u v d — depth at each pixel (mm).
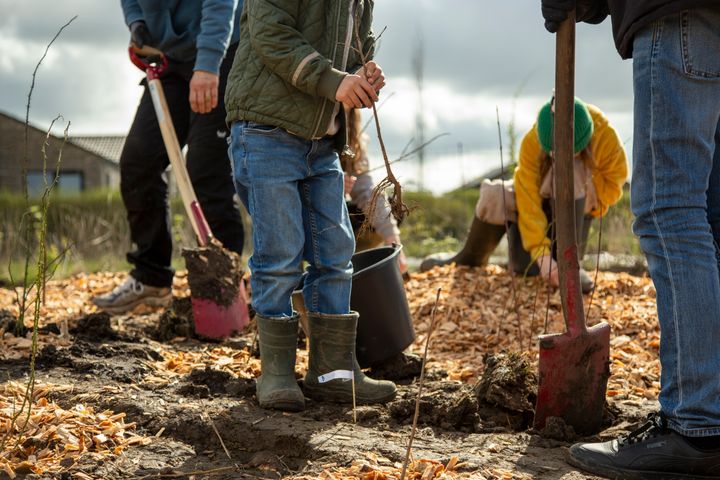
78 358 3129
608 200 4609
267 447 2436
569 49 2447
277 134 2645
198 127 4262
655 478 2193
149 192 4359
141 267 4496
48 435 2369
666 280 2168
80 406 2617
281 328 2705
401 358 3225
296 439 2410
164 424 2555
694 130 2125
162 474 2234
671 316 2160
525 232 4520
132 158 4293
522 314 4254
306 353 3480
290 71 2527
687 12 2092
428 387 2959
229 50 4234
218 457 2400
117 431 2463
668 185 2154
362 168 4406
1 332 3371
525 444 2451
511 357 2775
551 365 2510
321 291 2803
